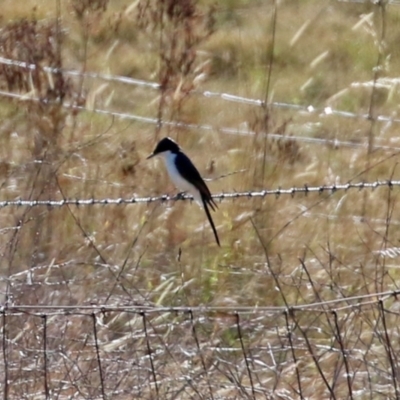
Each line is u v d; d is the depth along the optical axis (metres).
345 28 35.34
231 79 31.02
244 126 25.94
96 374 14.13
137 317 15.56
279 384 14.45
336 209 20.66
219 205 21.66
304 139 24.83
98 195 20.80
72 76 27.61
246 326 15.38
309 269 18.41
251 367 14.12
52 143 21.16
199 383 13.67
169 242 19.95
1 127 22.81
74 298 16.22
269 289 17.91
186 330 15.09
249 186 21.83
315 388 14.32
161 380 13.62
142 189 21.23
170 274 18.25
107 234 19.62
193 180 19.77
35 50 22.89
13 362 14.07
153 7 26.02
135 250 19.31
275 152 23.00
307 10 37.19
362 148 24.77
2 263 17.91
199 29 28.77
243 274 18.73
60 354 13.96
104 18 30.02
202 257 19.52
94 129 24.19
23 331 14.54
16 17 31.50
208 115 26.97
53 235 19.25
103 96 28.03
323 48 34.09
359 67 32.50
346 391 14.40
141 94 28.22
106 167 21.84
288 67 32.81
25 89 23.08
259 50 33.56
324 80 31.84
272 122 26.17
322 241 19.77
